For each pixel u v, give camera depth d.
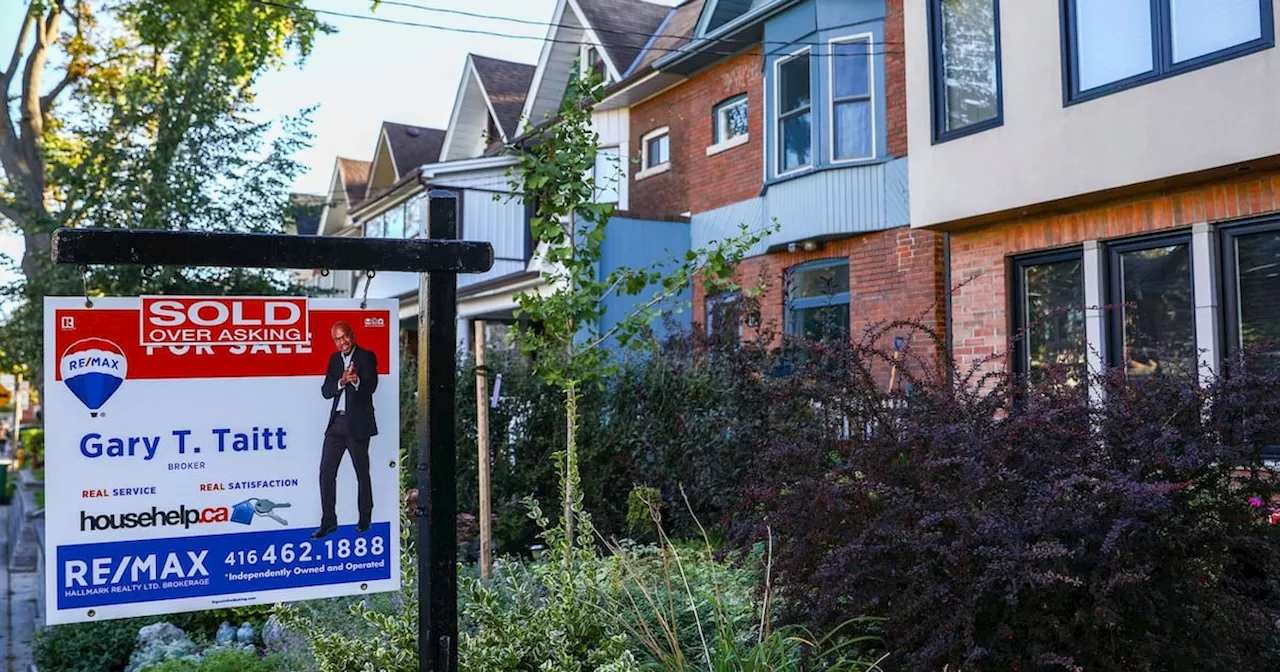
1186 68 7.91
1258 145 7.44
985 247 9.95
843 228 12.61
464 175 19.88
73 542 3.14
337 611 5.41
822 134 12.92
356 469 3.45
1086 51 8.70
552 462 8.71
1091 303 8.96
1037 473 4.24
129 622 6.42
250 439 3.34
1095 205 8.98
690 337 9.70
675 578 5.50
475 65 25.48
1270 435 4.30
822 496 4.25
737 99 15.35
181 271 13.48
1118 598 3.88
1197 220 8.22
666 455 8.76
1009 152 9.23
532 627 3.99
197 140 14.16
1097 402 4.60
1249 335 8.00
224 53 20.75
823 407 5.16
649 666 4.39
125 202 13.73
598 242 6.26
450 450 3.42
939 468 4.27
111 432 3.19
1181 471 4.07
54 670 6.16
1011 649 4.01
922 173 10.05
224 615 6.54
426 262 3.38
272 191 14.75
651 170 17.06
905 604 4.06
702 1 19.77
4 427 43.03
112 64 22.75
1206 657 3.94
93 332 3.19
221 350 3.31
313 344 3.42
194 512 3.27
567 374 6.57
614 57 19.19
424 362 3.43
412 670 3.81
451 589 3.40
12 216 19.75
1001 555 3.79
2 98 22.05
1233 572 4.13
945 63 9.96
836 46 12.91
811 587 4.40
